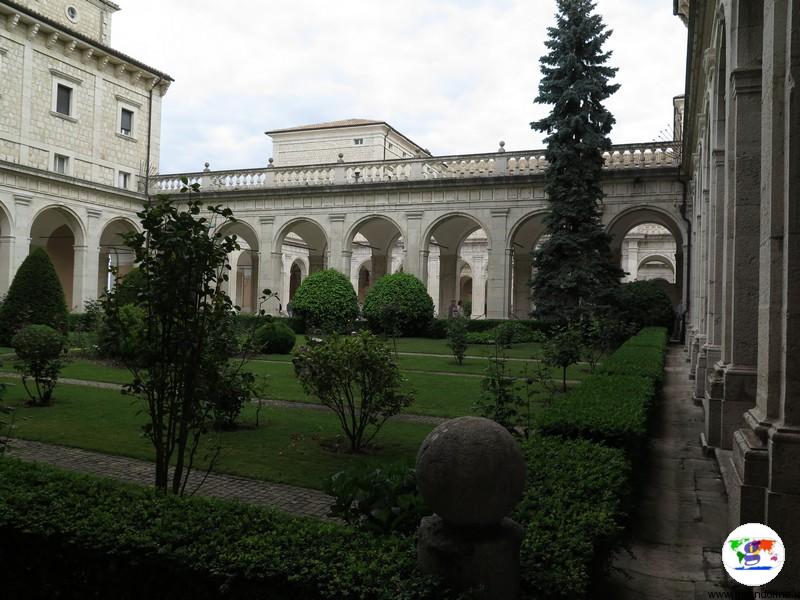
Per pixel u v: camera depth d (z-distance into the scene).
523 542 3.41
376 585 2.96
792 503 4.36
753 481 4.60
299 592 3.09
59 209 31.81
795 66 4.46
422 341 27.64
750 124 7.55
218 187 36.88
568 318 23.75
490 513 3.07
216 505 4.10
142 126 37.91
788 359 4.48
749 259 7.79
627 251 41.91
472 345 25.34
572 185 25.48
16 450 8.57
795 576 4.32
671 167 27.42
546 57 26.61
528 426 7.81
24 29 30.91
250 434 9.87
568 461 5.13
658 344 15.46
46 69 32.06
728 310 8.83
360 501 4.00
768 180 4.80
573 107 25.72
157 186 37.50
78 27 35.56
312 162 50.91
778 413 4.68
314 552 3.30
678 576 4.96
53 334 12.04
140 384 5.63
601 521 3.77
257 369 17.64
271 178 35.78
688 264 27.33
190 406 5.69
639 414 6.59
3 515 3.84
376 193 33.28
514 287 37.34
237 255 46.62
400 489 3.96
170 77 39.09
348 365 8.73
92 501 4.16
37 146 31.61
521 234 35.94
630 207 28.30
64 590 3.73
